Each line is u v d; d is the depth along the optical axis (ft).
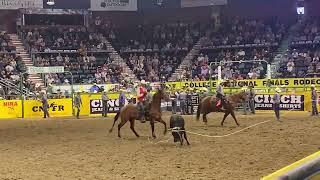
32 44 155.33
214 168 36.22
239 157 41.24
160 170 35.91
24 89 122.72
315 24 161.48
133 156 43.73
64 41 162.61
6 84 124.98
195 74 150.51
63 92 123.24
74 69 149.38
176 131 50.19
